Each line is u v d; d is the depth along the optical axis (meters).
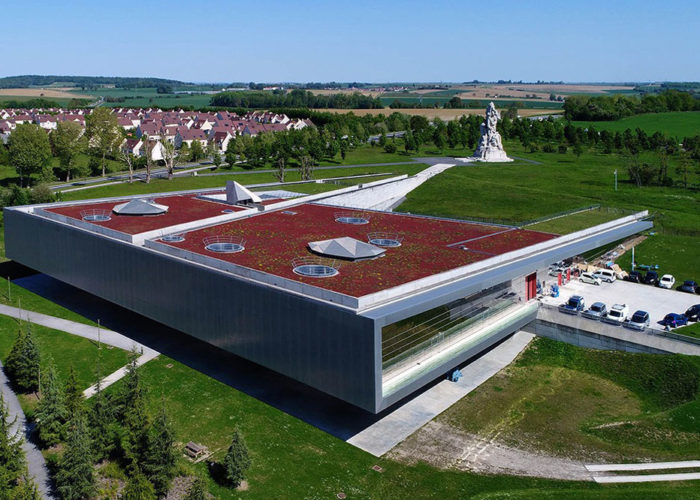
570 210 86.44
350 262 48.19
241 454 34.66
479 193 109.44
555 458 38.22
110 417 38.22
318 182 102.19
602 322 51.16
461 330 46.84
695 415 41.69
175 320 50.12
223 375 48.12
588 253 68.81
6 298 64.56
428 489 35.31
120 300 55.56
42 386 42.31
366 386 36.53
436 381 47.59
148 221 62.09
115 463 36.69
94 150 138.75
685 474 36.16
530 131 180.25
